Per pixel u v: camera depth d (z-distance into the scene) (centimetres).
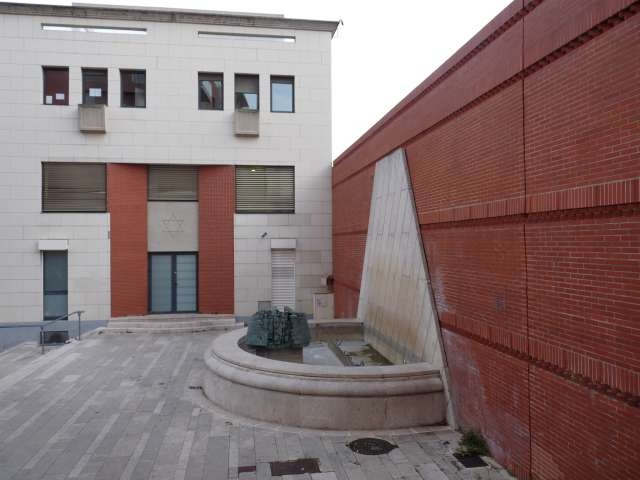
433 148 866
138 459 652
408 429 748
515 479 589
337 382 757
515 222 609
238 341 1037
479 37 690
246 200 1767
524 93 591
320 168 1788
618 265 439
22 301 1631
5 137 1627
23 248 1633
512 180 616
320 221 1786
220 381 871
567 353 506
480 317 689
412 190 973
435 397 775
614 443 442
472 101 718
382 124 1153
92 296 1662
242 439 715
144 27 1702
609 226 450
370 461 638
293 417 766
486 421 670
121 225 1683
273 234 1766
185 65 1722
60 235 1652
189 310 1761
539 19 557
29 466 633
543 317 548
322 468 620
